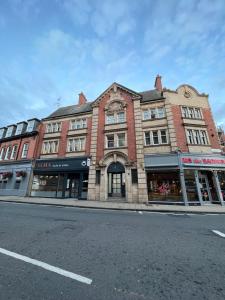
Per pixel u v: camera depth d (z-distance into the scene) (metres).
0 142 24.58
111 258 3.92
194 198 14.41
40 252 4.21
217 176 14.98
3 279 3.06
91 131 18.91
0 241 4.94
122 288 2.82
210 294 2.69
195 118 17.05
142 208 11.60
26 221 7.36
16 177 20.56
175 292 2.73
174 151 15.38
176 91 18.08
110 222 7.45
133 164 16.08
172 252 4.30
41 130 21.97
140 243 4.89
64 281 3.01
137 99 18.50
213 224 7.40
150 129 17.14
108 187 16.66
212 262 3.79
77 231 5.98
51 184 18.86
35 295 2.63
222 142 22.66
